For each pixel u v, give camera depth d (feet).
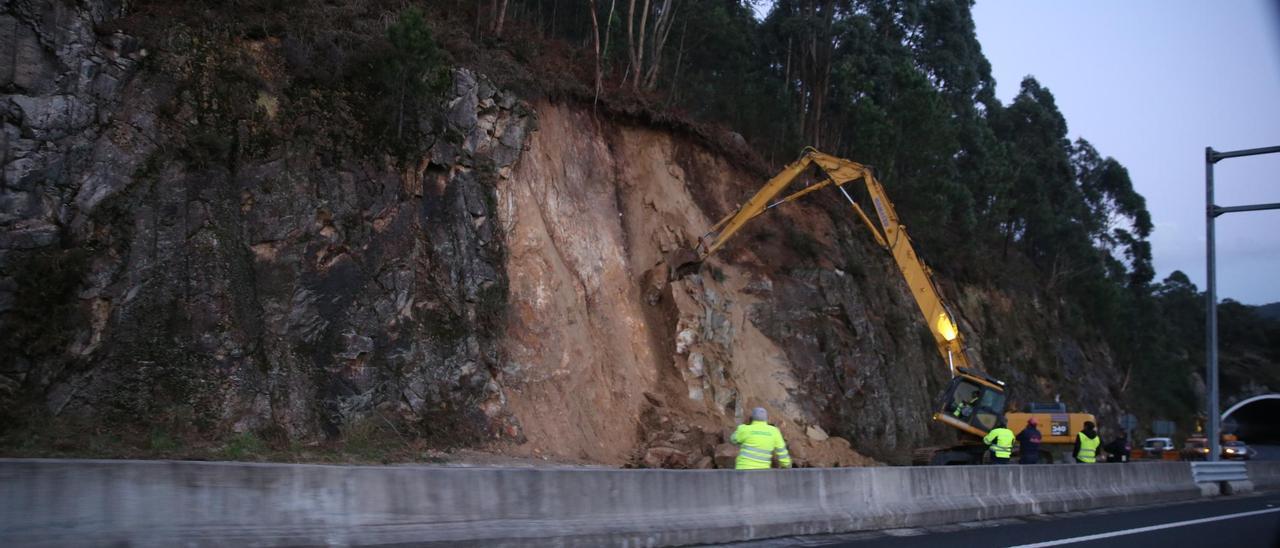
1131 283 244.01
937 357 127.75
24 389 53.62
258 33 69.51
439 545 29.71
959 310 146.30
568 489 33.58
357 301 65.72
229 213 62.75
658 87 119.03
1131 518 53.62
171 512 25.27
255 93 66.64
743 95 134.31
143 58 63.62
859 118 138.72
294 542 27.12
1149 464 68.23
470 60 81.35
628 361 82.43
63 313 55.62
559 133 89.10
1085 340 195.83
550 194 84.79
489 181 76.84
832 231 118.62
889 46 165.68
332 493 28.32
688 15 131.95
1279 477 84.99
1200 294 344.69
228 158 63.98
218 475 26.27
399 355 65.92
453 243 72.23
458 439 65.72
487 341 71.46
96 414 54.70
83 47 61.67
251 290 61.82
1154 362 243.60
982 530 45.42
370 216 68.64
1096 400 182.60
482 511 31.19
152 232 59.77
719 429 80.48
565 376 75.51
